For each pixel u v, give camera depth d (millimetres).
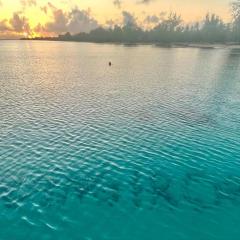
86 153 27578
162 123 37000
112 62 123625
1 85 63375
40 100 48812
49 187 21750
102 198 20625
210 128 35156
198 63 119500
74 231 17359
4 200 19969
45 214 18734
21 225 17688
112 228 17688
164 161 26312
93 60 133500
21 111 41531
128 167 25109
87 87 62125
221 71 93438
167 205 20000
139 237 17000
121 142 30375
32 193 20922
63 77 77812
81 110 42625
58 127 34625
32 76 79188
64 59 139750
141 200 20531
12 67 102312
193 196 21125
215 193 21547
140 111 42719
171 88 62188
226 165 25703
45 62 123438
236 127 35750
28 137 31172
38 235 16938
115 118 38781
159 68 101625
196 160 26562
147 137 31969
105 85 65000
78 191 21375
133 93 56156
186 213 19219
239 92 58469
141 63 119625
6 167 24453
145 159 26641
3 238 16641
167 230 17609
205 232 17516
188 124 36719
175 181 23062
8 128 33938
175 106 46188
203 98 52438
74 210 19250
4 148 28156
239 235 17344
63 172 23984
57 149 28281
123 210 19391
